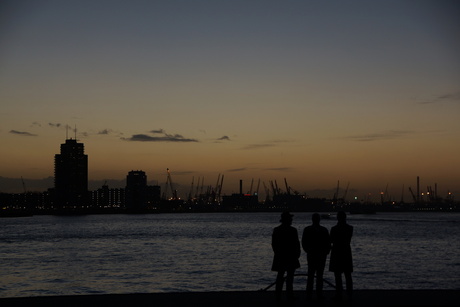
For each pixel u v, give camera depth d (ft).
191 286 163.43
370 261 246.88
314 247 63.10
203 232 620.49
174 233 597.52
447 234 540.11
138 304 62.08
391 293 67.97
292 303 61.72
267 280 176.86
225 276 188.24
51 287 162.50
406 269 208.44
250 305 60.80
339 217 63.77
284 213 63.41
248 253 299.17
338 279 62.85
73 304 62.28
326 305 60.03
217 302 63.10
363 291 70.33
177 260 256.73
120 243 417.90
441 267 216.54
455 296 64.75
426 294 66.69
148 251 324.60
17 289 159.02
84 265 235.61
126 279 181.78
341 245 62.80
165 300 64.80
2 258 281.74
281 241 62.75
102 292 151.94
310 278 63.41
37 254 310.04
